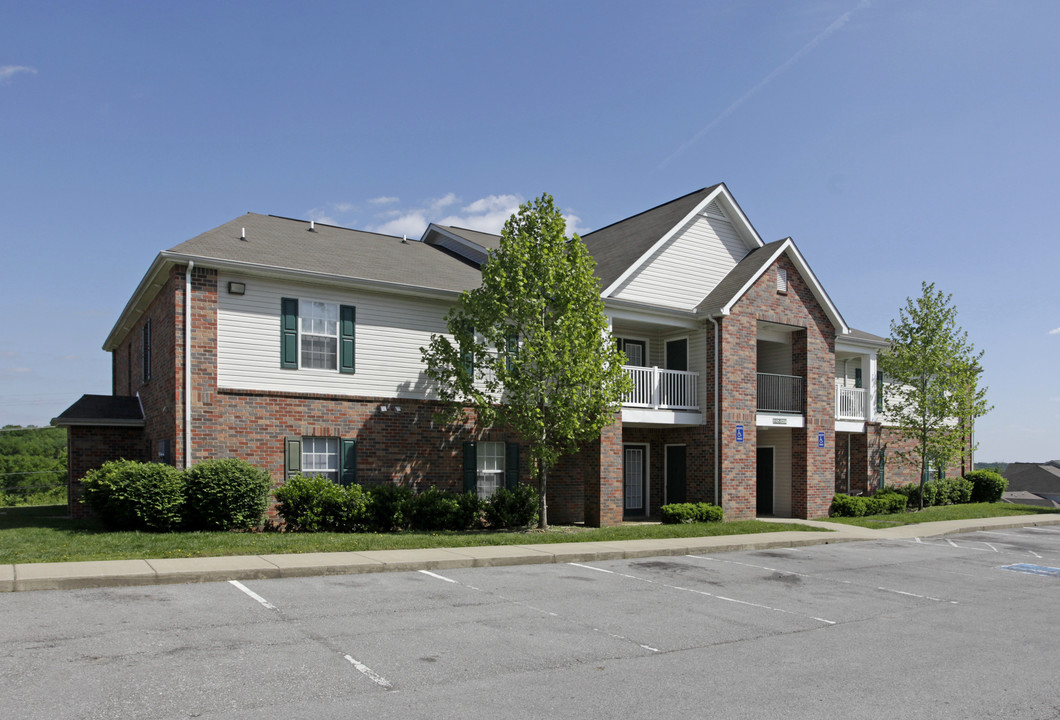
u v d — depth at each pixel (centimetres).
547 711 635
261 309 1741
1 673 675
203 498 1527
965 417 2716
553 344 1741
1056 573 1495
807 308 2480
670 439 2438
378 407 1877
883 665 816
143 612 906
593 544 1594
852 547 1806
